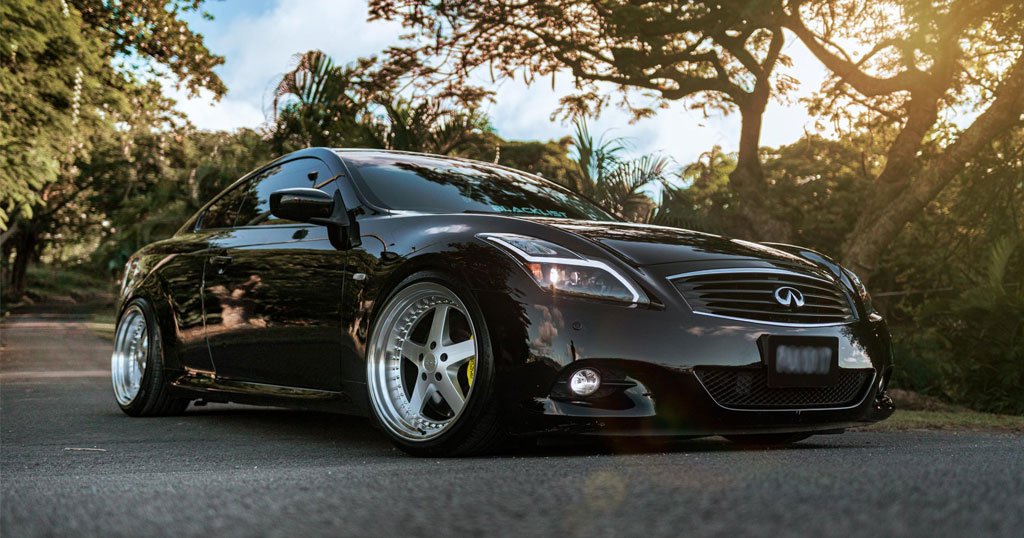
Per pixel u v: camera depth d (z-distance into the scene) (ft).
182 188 69.00
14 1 41.01
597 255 9.24
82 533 4.12
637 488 5.22
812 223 49.60
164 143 105.09
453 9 32.78
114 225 104.17
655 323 8.86
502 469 6.97
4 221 44.80
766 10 29.45
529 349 8.70
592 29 34.40
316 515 4.49
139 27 64.69
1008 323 22.02
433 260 9.58
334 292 10.96
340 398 10.75
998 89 26.73
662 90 35.99
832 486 5.23
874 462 7.07
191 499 5.15
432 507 4.65
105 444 11.31
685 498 4.80
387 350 10.10
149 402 14.73
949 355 23.86
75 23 45.34
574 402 8.63
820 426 9.82
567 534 3.91
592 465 7.23
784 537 3.79
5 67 42.42
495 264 9.09
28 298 154.71
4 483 6.48
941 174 26.50
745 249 10.49
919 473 5.98
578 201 13.82
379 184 11.92
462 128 30.94
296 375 11.58
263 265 12.41
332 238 11.34
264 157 45.83
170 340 14.39
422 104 30.78
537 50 34.14
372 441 11.58
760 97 33.63
